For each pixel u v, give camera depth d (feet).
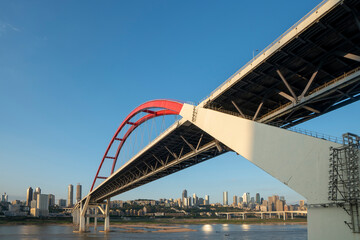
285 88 107.04
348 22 75.56
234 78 103.30
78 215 609.42
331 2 71.31
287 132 74.38
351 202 58.13
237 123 91.81
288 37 82.48
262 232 517.14
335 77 96.84
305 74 98.02
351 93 94.07
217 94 112.78
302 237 387.75
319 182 65.26
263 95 111.65
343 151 61.87
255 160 81.71
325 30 78.74
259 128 82.79
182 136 152.05
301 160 69.77
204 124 111.14
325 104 105.19
